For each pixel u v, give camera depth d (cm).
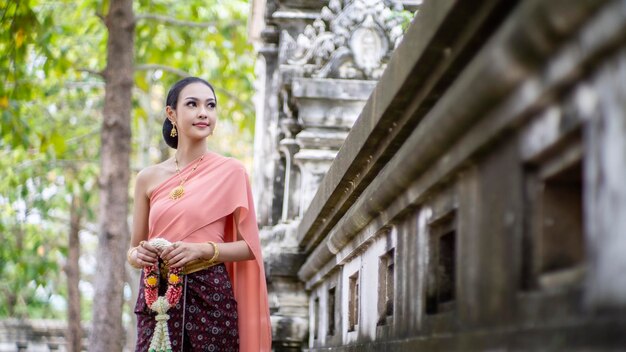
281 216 654
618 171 120
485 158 178
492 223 173
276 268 597
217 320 362
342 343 407
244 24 1041
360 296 355
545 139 145
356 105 597
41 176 1264
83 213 1479
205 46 1175
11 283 1673
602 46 121
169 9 1045
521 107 148
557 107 140
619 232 119
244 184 382
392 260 295
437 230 228
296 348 597
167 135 402
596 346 124
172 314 358
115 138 715
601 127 125
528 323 152
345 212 389
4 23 711
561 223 156
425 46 189
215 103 392
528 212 157
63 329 1555
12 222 1405
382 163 284
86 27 1127
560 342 136
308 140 598
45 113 1195
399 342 249
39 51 819
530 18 134
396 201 254
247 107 1030
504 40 144
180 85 391
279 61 637
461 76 175
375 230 298
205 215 371
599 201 127
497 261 169
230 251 369
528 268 157
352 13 601
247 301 385
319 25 612
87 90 1284
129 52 728
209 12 1105
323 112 598
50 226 1571
